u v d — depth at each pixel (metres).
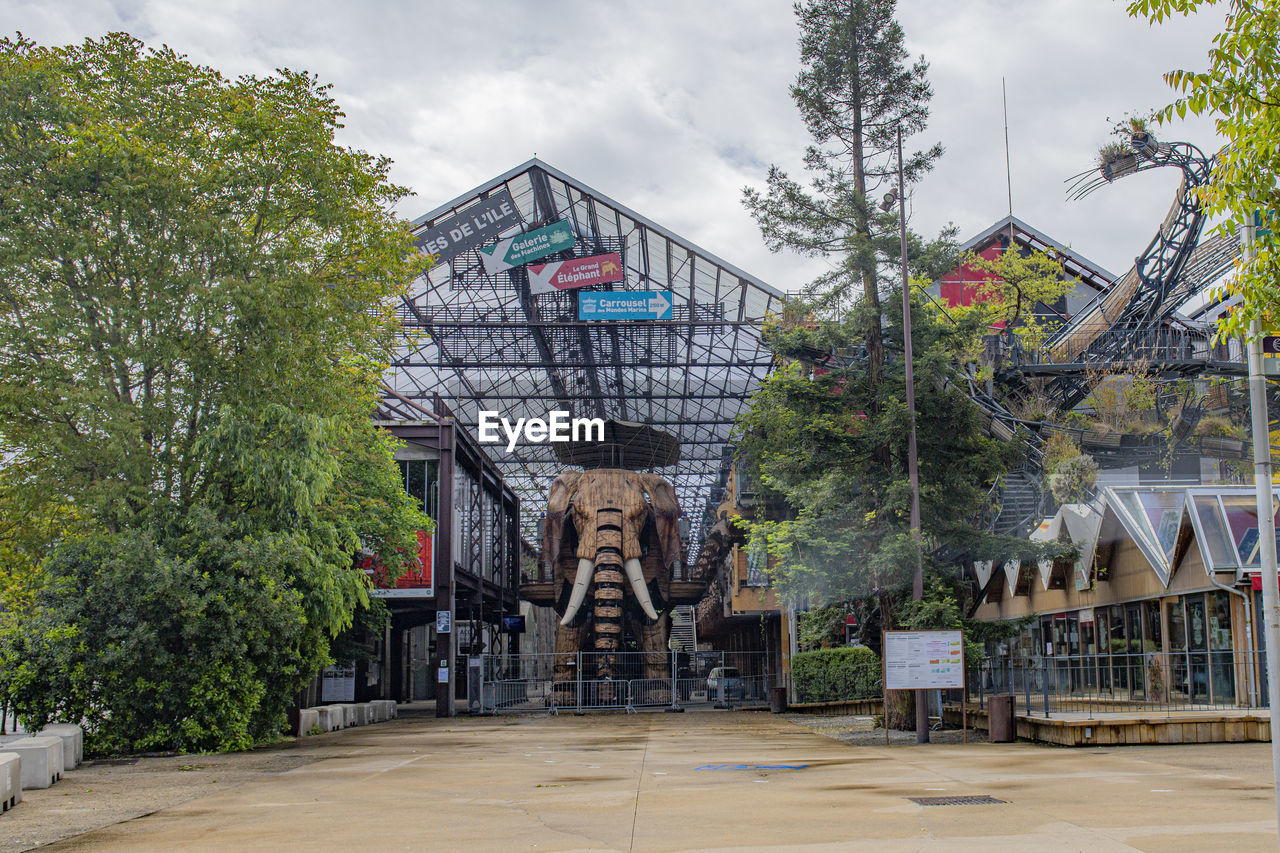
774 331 23.19
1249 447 38.59
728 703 40.34
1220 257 36.88
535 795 12.30
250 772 16.12
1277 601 6.84
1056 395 41.56
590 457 50.53
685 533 70.56
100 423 19.67
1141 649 24.14
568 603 44.44
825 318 22.75
